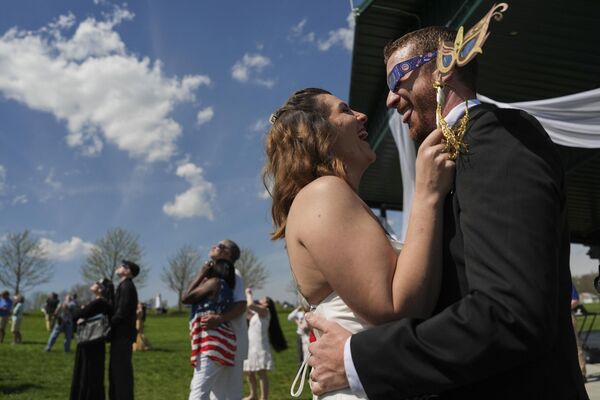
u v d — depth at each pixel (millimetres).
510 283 1130
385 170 17000
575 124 6812
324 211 1475
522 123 1331
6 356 15750
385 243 1449
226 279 5559
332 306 1520
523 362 1170
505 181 1234
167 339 24766
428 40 1597
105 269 57781
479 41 1324
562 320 1312
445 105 1529
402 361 1247
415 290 1340
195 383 5355
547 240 1167
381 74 11062
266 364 8016
